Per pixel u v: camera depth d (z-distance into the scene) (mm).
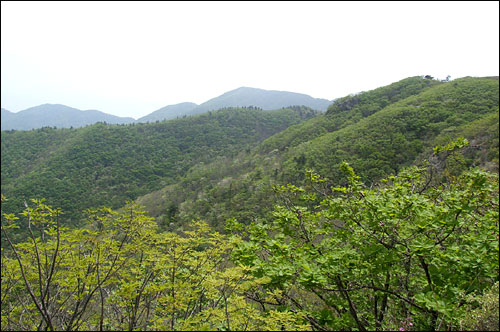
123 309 3205
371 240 3529
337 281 3408
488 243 2973
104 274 2951
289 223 3979
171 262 3135
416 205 3346
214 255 3346
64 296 2963
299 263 3154
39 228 2654
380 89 89562
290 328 2654
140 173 86688
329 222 4141
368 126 50875
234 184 48031
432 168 4684
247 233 4340
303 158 43812
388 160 33562
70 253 3090
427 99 61625
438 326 3078
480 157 22219
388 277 3748
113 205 63562
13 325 2732
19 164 85688
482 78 76625
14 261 2832
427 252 3100
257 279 3105
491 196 3283
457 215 3189
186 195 55406
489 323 2623
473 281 2973
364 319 3697
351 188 3852
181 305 2750
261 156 69188
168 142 113438
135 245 3023
